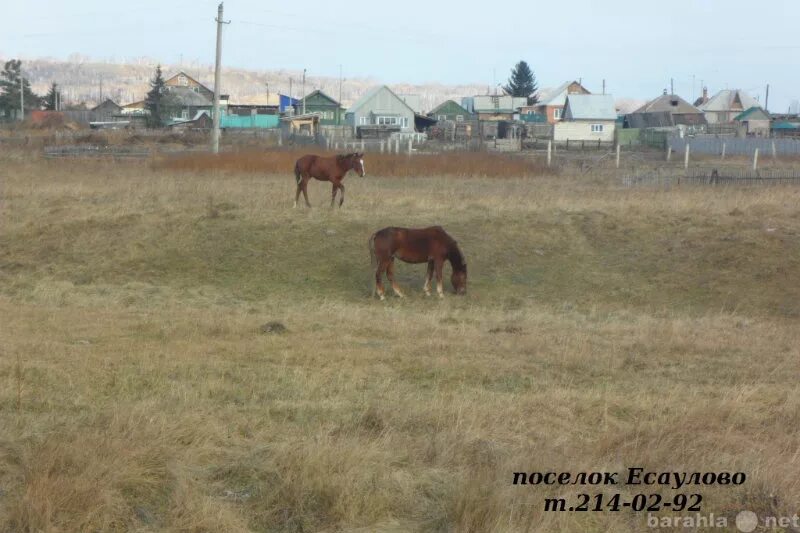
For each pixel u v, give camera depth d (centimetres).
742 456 753
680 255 2039
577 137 8381
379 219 2239
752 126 9369
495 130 8856
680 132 7762
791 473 707
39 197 2564
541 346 1291
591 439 824
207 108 9925
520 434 829
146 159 4281
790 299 1798
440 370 1109
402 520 646
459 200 2533
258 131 7556
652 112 9481
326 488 659
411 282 1939
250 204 2397
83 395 915
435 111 10556
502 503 638
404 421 836
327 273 1936
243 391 958
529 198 2614
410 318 1562
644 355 1271
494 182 3356
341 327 1435
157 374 1023
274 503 654
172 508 646
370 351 1224
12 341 1232
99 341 1268
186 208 2325
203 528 623
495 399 952
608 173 4012
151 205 2412
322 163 2336
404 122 8856
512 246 2095
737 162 5219
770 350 1326
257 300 1766
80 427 777
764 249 2023
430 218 2269
